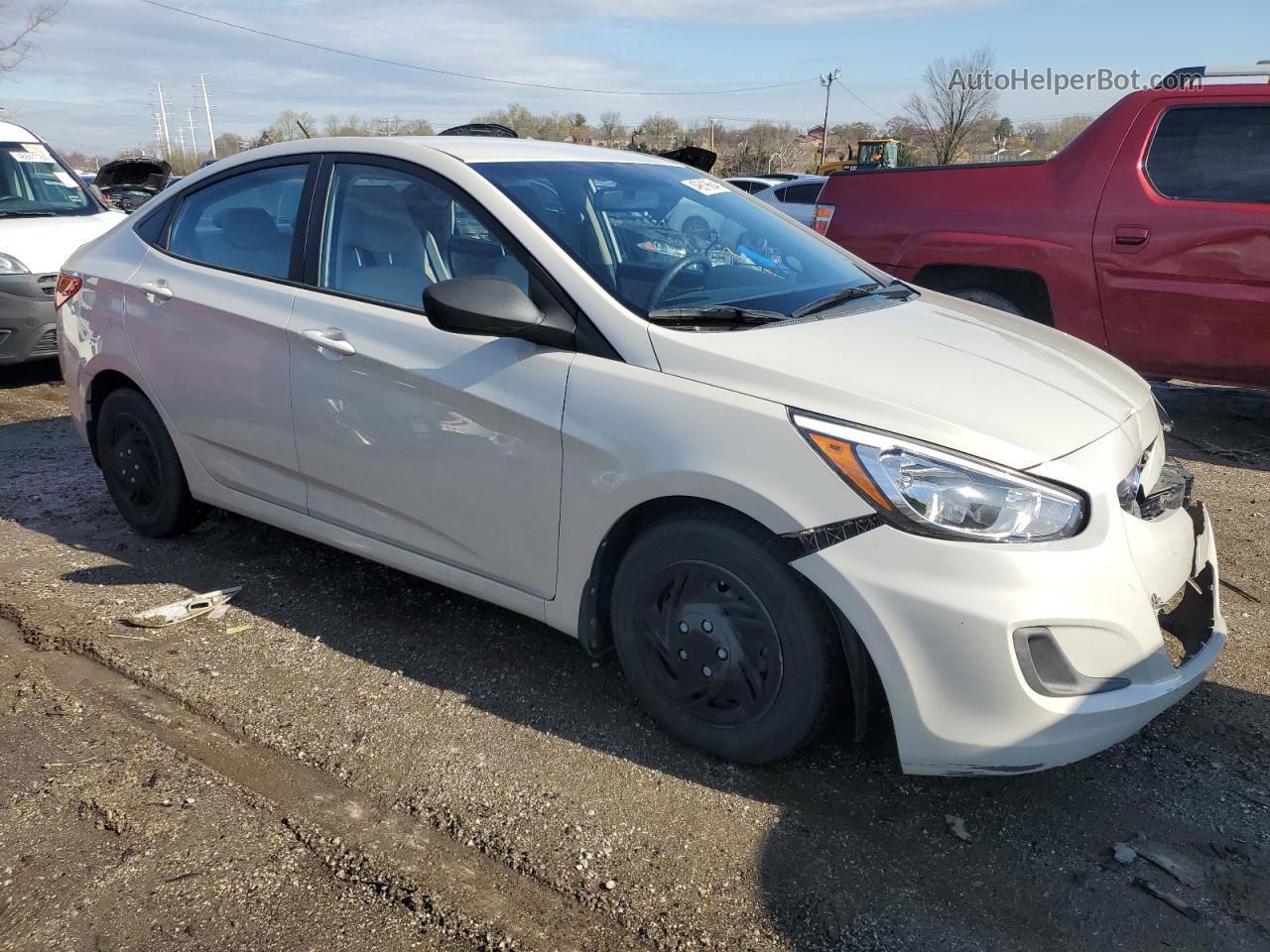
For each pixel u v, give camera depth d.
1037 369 2.81
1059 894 2.23
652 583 2.67
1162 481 2.80
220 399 3.59
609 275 2.84
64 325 4.25
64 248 7.19
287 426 3.39
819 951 2.07
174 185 4.04
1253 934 2.12
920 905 2.20
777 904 2.19
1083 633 2.26
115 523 4.40
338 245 3.34
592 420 2.65
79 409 4.28
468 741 2.78
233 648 3.29
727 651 2.56
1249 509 4.64
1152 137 5.41
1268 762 2.71
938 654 2.26
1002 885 2.26
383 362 3.05
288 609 3.57
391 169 3.27
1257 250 5.09
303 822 2.45
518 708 2.95
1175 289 5.34
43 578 3.80
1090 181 5.55
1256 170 5.13
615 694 3.02
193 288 3.67
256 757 2.71
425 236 3.12
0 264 6.79
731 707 2.62
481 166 3.14
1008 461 2.31
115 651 3.25
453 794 2.55
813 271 3.40
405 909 2.17
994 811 2.51
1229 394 6.94
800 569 2.37
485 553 2.98
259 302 3.45
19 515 4.50
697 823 2.45
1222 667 3.20
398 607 3.59
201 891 2.22
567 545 2.78
